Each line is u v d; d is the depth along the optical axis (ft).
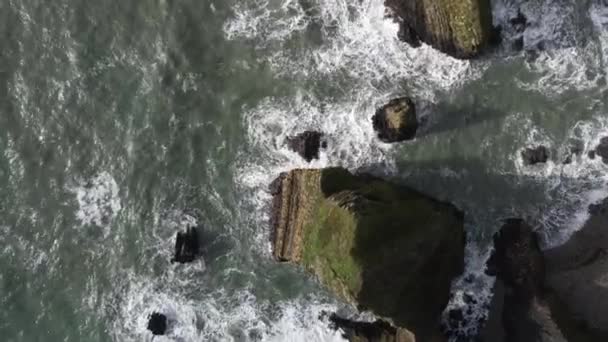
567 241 100.89
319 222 95.35
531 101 102.94
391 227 90.89
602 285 97.35
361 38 105.70
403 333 96.84
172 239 109.81
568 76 102.12
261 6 108.27
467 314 102.06
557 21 101.35
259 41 108.68
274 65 108.37
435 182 104.73
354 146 106.11
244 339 108.06
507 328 99.96
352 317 104.73
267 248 108.47
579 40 101.40
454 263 99.91
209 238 109.70
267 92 108.58
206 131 109.91
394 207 92.73
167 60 110.22
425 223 94.48
